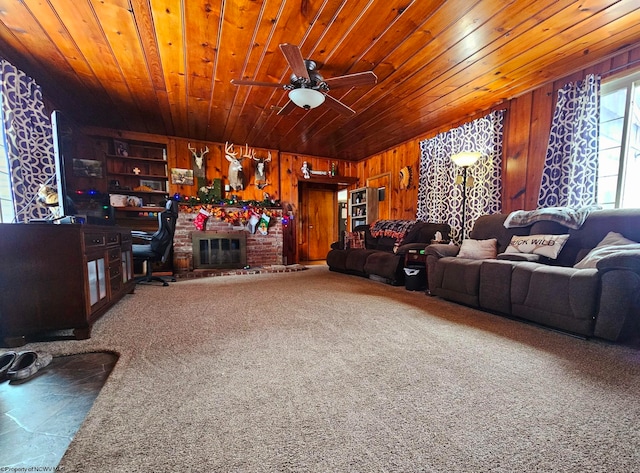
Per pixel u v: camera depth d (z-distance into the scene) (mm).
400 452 915
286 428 1028
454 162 3646
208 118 4035
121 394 1236
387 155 5617
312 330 2043
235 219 5133
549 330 2061
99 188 3482
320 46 2346
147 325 2139
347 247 5059
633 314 1717
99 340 1848
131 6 1898
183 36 2219
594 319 1802
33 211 2676
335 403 1179
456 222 3941
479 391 1268
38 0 1843
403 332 2010
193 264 4836
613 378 1377
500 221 3074
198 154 5094
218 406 1157
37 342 1817
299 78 2412
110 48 2391
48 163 2836
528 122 3199
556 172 2867
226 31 2158
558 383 1333
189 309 2574
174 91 3186
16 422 1079
